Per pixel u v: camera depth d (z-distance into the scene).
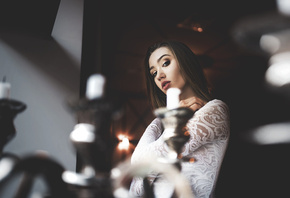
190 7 3.56
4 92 0.52
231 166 5.18
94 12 1.38
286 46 0.45
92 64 1.27
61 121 1.05
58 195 0.31
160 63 1.21
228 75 5.73
